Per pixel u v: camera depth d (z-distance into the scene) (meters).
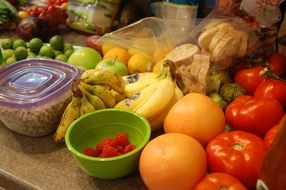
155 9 1.10
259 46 0.87
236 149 0.58
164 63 0.77
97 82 0.71
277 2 0.85
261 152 0.57
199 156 0.56
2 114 0.72
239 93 0.79
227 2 0.91
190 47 0.86
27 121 0.71
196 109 0.63
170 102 0.72
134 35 0.97
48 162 0.69
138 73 0.87
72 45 1.09
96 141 0.71
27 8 1.31
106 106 0.73
